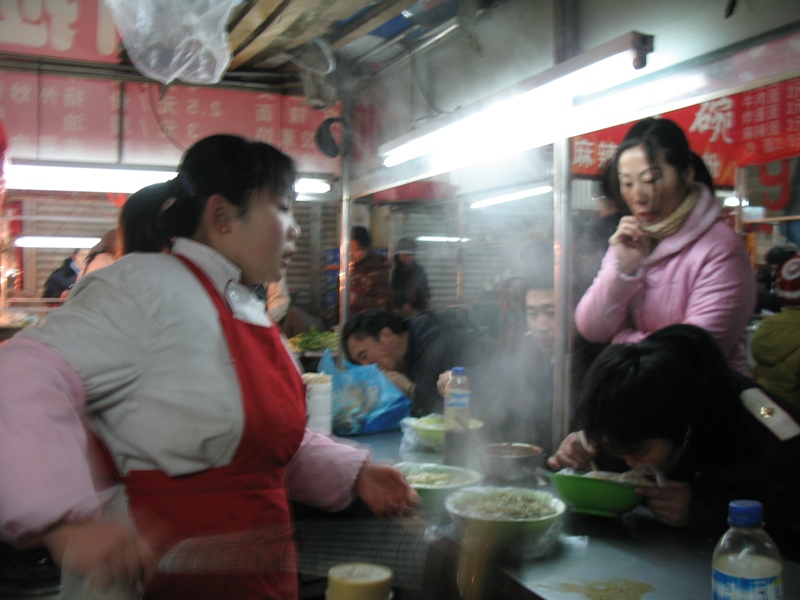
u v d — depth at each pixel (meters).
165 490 1.14
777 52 1.49
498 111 2.28
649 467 1.56
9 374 0.97
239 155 1.26
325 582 1.34
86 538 0.92
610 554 1.39
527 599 1.21
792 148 2.13
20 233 5.29
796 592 1.19
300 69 3.58
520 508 1.45
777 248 2.29
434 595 1.08
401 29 3.01
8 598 1.35
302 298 6.30
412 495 1.50
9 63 3.49
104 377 1.07
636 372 1.45
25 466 0.91
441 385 2.52
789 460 1.40
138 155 3.71
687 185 1.84
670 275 1.87
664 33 1.77
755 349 2.16
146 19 2.11
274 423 1.21
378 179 3.43
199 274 1.22
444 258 3.63
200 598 1.05
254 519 1.18
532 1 2.30
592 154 2.17
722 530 1.47
